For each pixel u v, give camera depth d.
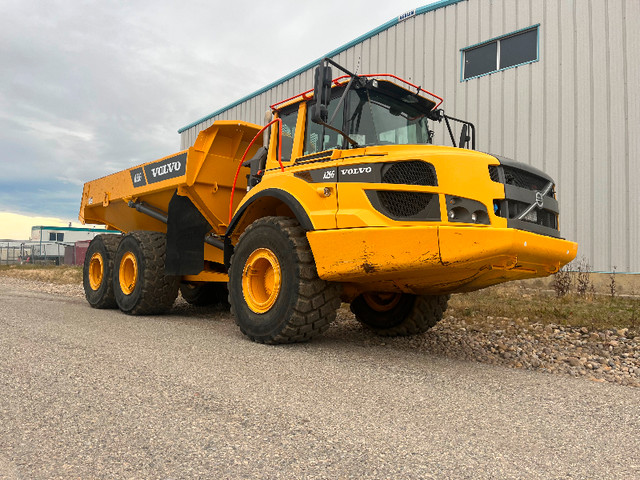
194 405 2.49
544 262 3.77
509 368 3.84
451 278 3.82
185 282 6.96
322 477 1.75
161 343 4.14
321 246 4.03
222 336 4.70
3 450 1.93
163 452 1.93
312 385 2.96
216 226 6.38
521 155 10.47
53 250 39.75
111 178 7.99
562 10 10.03
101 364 3.29
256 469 1.80
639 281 8.98
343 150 4.25
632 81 9.20
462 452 2.03
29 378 2.92
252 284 4.59
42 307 6.69
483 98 11.07
